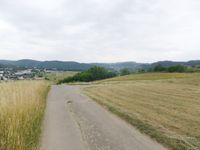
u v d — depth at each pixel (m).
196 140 9.62
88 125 13.09
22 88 16.58
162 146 9.23
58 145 9.57
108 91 35.22
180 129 11.40
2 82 19.44
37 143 9.62
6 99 10.88
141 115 14.93
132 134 11.05
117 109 17.53
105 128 12.33
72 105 21.16
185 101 21.98
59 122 13.84
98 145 9.58
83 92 35.69
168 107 18.28
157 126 11.94
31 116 11.41
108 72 149.50
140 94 29.22
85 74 136.12
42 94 23.70
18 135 8.04
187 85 45.09
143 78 91.56
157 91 33.06
